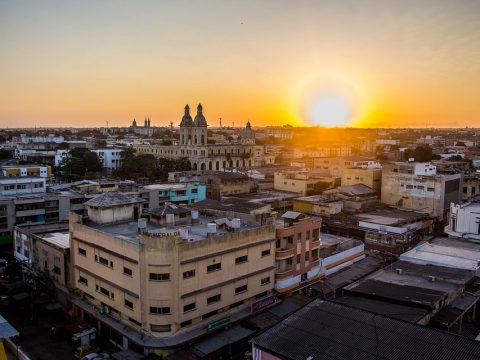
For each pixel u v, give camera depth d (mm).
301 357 38750
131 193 112250
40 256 76000
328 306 47406
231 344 56125
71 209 106188
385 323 43250
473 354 37531
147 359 52906
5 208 97000
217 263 58938
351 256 85125
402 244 96938
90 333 59500
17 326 64938
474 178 140125
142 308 54969
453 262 74125
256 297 64875
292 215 72375
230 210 84938
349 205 122250
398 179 128875
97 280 62375
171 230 61469
